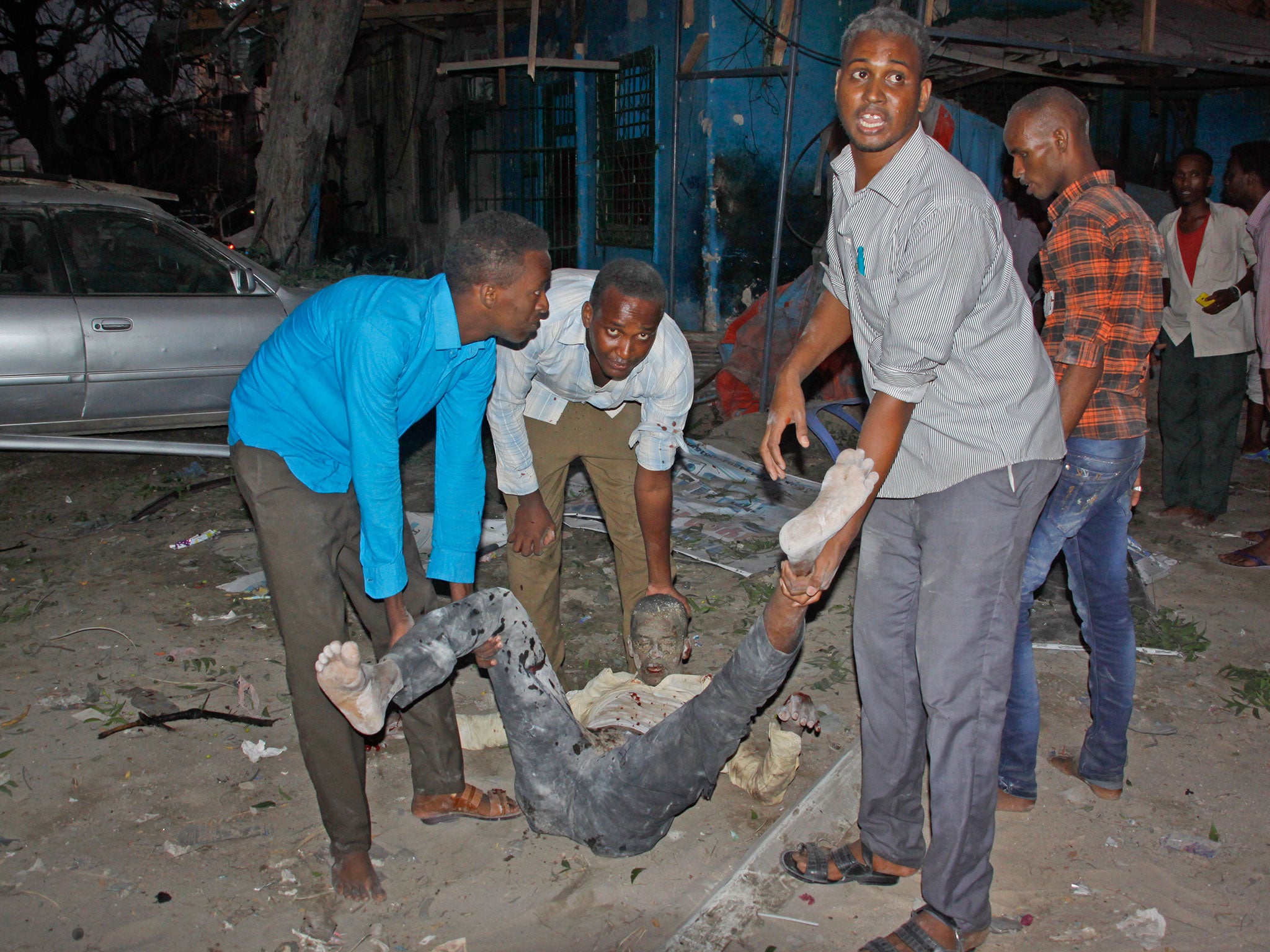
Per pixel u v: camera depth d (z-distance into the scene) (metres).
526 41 12.35
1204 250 5.50
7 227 6.10
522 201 12.69
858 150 2.15
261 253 11.02
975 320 2.18
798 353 2.61
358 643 4.31
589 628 4.37
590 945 2.51
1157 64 8.01
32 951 2.46
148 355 6.27
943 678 2.31
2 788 3.13
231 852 2.85
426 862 2.82
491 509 5.69
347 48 11.19
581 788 2.71
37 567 4.94
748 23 8.94
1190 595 4.76
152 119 22.44
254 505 2.44
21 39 20.05
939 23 8.45
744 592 4.73
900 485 2.37
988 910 2.42
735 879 2.71
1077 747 3.43
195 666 3.94
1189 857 2.86
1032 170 2.96
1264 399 7.08
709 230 9.33
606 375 3.08
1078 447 2.85
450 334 2.43
